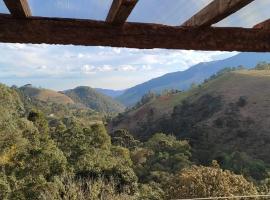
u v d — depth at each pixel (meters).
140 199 22.70
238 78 87.25
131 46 2.39
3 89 43.50
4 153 30.12
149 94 111.56
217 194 19.62
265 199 20.02
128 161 43.88
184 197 20.08
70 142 39.44
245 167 46.12
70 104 172.88
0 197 25.45
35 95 170.12
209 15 2.19
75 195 11.09
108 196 11.69
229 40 2.45
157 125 82.69
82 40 2.33
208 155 54.91
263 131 63.41
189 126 73.94
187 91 97.81
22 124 34.84
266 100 73.56
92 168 30.58
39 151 30.12
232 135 64.06
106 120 106.06
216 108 76.00
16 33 2.27
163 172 41.88
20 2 1.91
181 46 2.42
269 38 2.49
